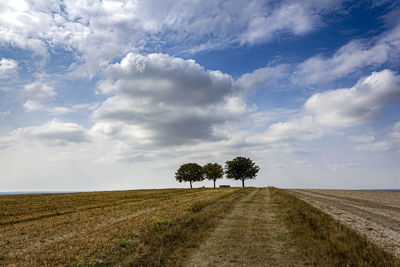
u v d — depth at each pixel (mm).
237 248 9375
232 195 37188
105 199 38094
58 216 19641
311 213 16594
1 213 22484
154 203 28094
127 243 10031
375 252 8133
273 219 15734
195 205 21953
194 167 98000
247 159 96188
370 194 48781
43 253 9156
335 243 9156
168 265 7668
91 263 7805
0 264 8078
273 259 8086
